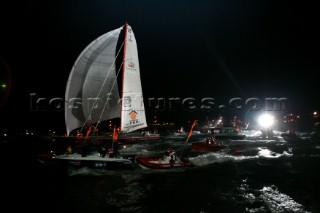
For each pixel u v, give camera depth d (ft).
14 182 49.26
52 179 51.42
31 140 130.41
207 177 51.75
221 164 64.03
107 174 54.65
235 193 42.24
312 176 51.39
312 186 45.03
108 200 39.88
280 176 52.06
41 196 41.81
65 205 38.01
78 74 92.38
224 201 38.70
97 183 48.42
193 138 144.46
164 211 35.53
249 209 35.58
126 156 58.23
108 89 98.43
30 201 39.70
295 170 56.75
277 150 86.22
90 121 96.53
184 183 47.93
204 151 83.92
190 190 43.96
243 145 102.58
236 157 73.51
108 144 95.20
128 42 83.46
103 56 96.02
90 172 55.77
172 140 133.69
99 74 96.27
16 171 58.23
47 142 118.62
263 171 56.44
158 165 55.47
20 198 40.93
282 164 63.26
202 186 46.01
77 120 94.07
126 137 103.96
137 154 80.59
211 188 44.83
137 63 86.02
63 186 46.78
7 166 64.08
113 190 44.42
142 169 57.62
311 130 183.32
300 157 72.02
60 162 57.47
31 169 60.18
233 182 48.39
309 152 80.48
